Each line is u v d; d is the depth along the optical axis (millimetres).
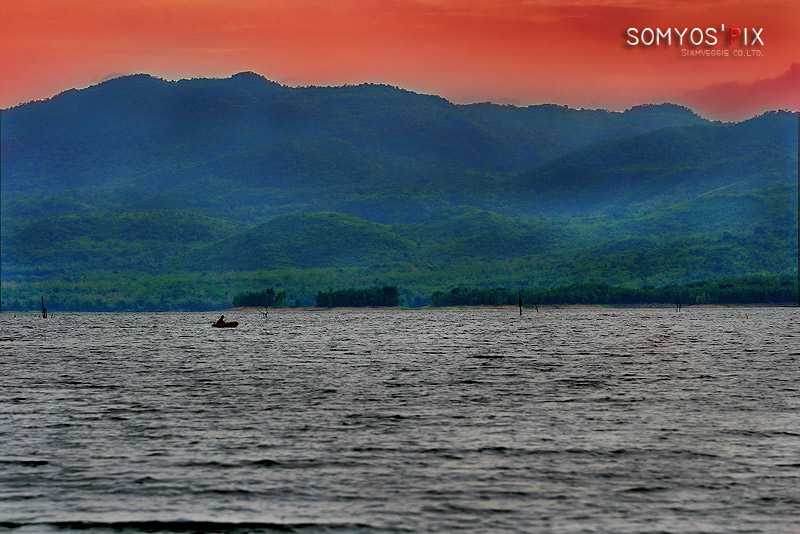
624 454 127188
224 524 97312
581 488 109812
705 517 98750
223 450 130500
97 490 109312
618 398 187500
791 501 104312
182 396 193875
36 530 95812
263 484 111688
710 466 119938
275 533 95000
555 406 175250
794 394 194125
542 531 94812
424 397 190500
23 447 133125
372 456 126188
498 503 103875
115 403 182000
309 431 146125
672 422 154250
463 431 145750
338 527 96375
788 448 131125
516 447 132125
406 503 104062
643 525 96375
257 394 197250
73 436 142000
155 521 98188
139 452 129375
